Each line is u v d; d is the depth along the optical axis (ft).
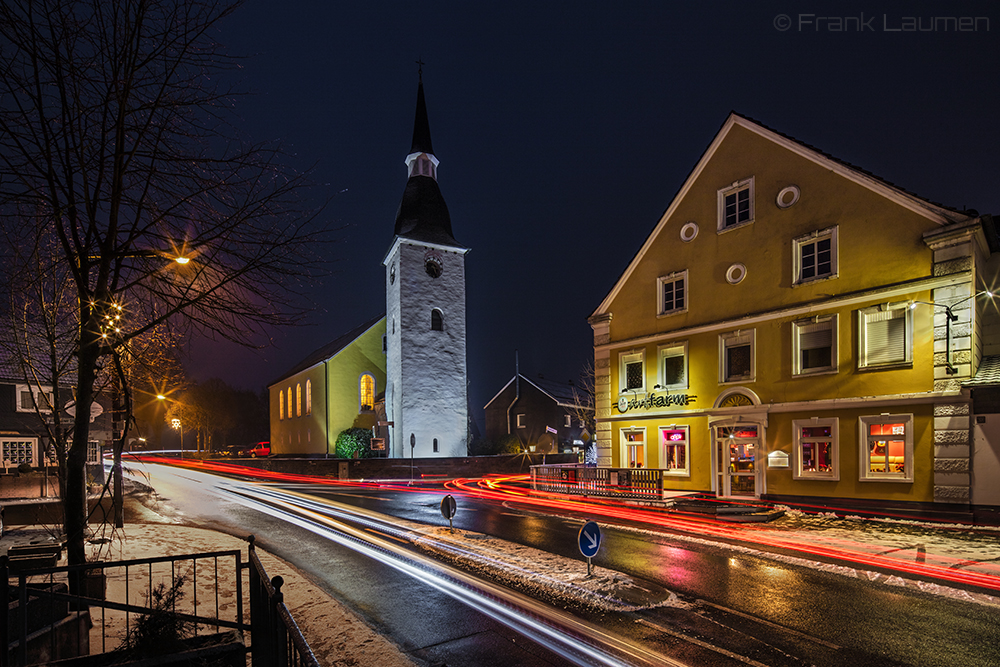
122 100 19.56
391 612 27.43
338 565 36.83
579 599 29.01
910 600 28.45
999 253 57.26
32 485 60.75
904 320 53.83
